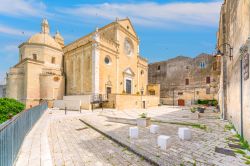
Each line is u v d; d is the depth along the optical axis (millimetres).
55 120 15914
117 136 9188
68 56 39312
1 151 4137
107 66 33406
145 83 48438
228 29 13352
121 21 38469
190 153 6375
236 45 9758
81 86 33500
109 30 38219
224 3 14883
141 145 7488
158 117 17875
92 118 17281
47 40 40000
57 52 40094
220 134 9367
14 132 5762
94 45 30406
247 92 7270
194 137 8781
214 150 6688
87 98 26875
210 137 8727
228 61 13422
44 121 14617
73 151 7207
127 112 24453
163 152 6520
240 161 5539
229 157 5910
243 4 7656
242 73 8234
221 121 13953
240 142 7734
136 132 8812
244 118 7793
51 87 34406
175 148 7000
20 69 35312
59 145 8117
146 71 49469
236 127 9938
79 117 18250
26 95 33000
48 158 5965
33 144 7605
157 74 52062
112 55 35031
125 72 38469
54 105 30969
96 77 30219
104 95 30344
